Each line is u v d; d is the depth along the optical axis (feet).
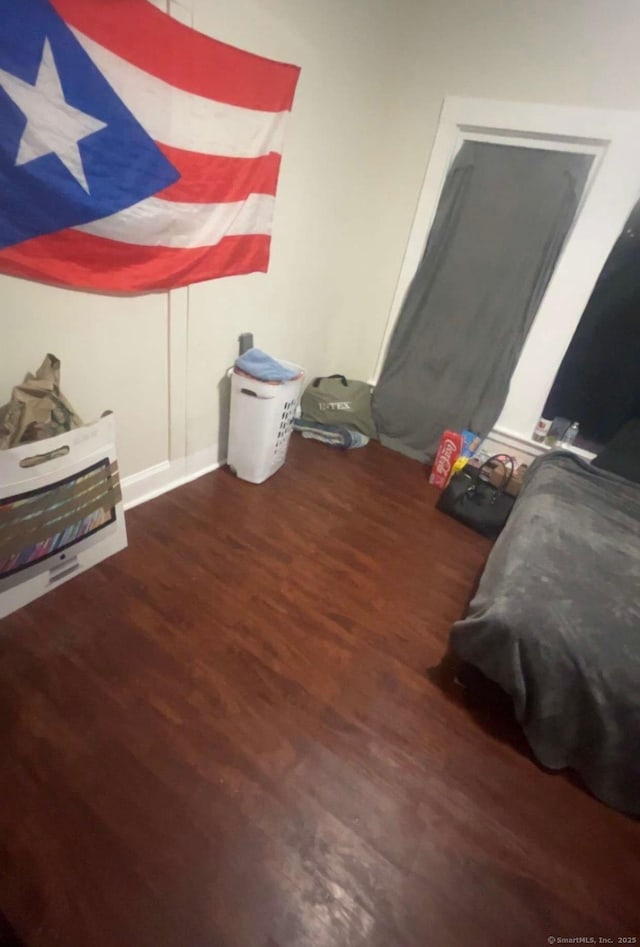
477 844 3.84
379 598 6.00
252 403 6.84
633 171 6.55
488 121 7.20
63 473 4.66
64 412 4.70
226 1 4.81
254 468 7.47
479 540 7.36
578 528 5.55
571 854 3.88
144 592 5.43
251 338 7.14
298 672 4.91
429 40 7.20
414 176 8.09
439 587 6.34
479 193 7.70
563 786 4.34
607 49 6.23
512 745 4.59
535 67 6.72
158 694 4.46
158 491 6.98
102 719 4.18
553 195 7.14
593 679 4.00
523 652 4.19
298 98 6.20
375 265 8.96
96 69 3.95
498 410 8.45
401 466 9.06
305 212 7.28
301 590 5.89
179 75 4.58
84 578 5.46
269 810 3.80
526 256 7.55
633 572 4.96
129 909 3.17
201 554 6.12
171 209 5.06
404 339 9.04
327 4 5.92
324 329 9.22
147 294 5.45
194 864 3.43
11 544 4.48
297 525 6.98
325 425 9.30
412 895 3.49
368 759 4.28
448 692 4.99
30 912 3.08
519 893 3.61
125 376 5.68
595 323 7.50
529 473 7.22
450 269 8.27
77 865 3.31
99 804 3.64
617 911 3.60
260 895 3.34
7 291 4.22
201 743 4.15
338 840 3.71
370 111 7.54
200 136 5.04
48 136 3.85
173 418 6.63
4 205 3.81
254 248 6.50
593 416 8.05
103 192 4.40
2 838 3.37
